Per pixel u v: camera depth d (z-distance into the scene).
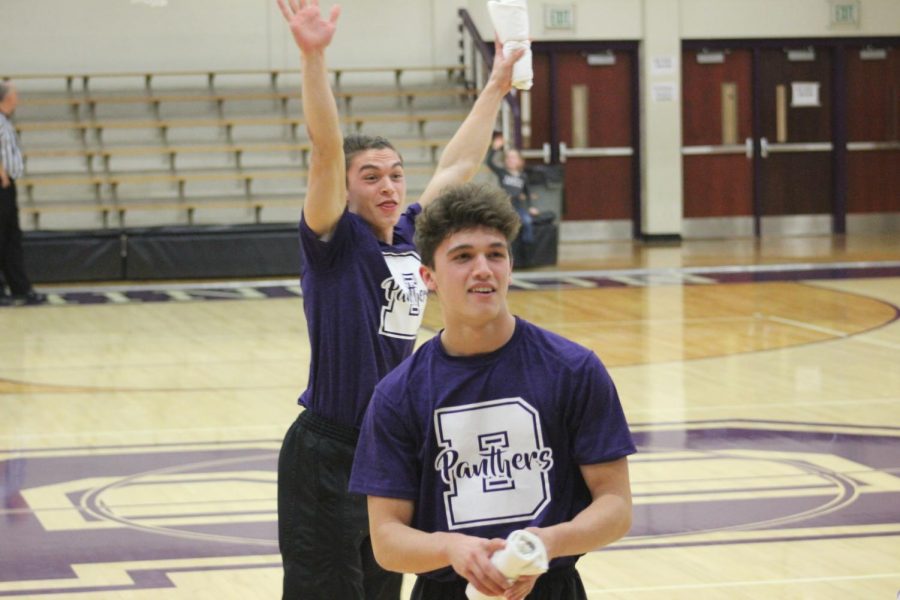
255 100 42.56
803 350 24.25
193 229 37.69
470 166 9.07
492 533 5.90
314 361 8.42
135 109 41.84
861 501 14.16
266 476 15.70
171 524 13.64
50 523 13.75
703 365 22.84
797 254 41.38
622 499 5.89
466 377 5.95
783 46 47.38
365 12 43.78
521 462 5.92
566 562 6.00
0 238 32.34
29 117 41.19
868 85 48.34
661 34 46.06
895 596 11.02
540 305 30.67
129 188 40.66
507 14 9.20
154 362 24.00
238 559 12.38
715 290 33.09
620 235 47.47
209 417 19.25
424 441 5.97
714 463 15.98
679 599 11.02
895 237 46.88
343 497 8.35
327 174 7.98
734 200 48.00
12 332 27.84
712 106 47.44
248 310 31.03
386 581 8.72
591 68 46.44
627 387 20.94
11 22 41.66
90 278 37.25
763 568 11.88
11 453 17.08
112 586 11.59
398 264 8.51
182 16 42.69
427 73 44.19
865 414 18.77
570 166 46.81
